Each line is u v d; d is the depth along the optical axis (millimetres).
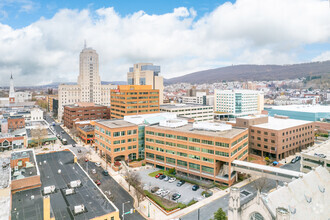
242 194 82938
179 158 105062
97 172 105062
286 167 115062
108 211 59531
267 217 42562
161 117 138000
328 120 194125
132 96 168500
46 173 84375
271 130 127250
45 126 178500
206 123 111875
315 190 54812
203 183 92438
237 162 92000
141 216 70125
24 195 66812
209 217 69062
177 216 70000
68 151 114062
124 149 116250
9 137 141125
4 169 74750
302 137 142125
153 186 91062
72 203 63031
